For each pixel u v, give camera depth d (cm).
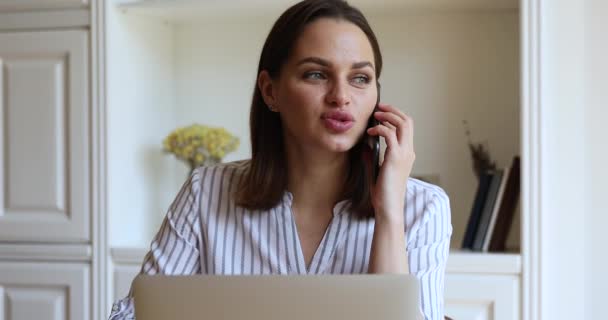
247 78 252
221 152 235
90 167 220
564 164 194
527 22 195
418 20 238
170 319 91
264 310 90
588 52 208
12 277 224
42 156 223
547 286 195
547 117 195
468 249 214
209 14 239
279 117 129
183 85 257
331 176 126
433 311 124
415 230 126
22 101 224
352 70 116
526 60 195
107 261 219
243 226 131
